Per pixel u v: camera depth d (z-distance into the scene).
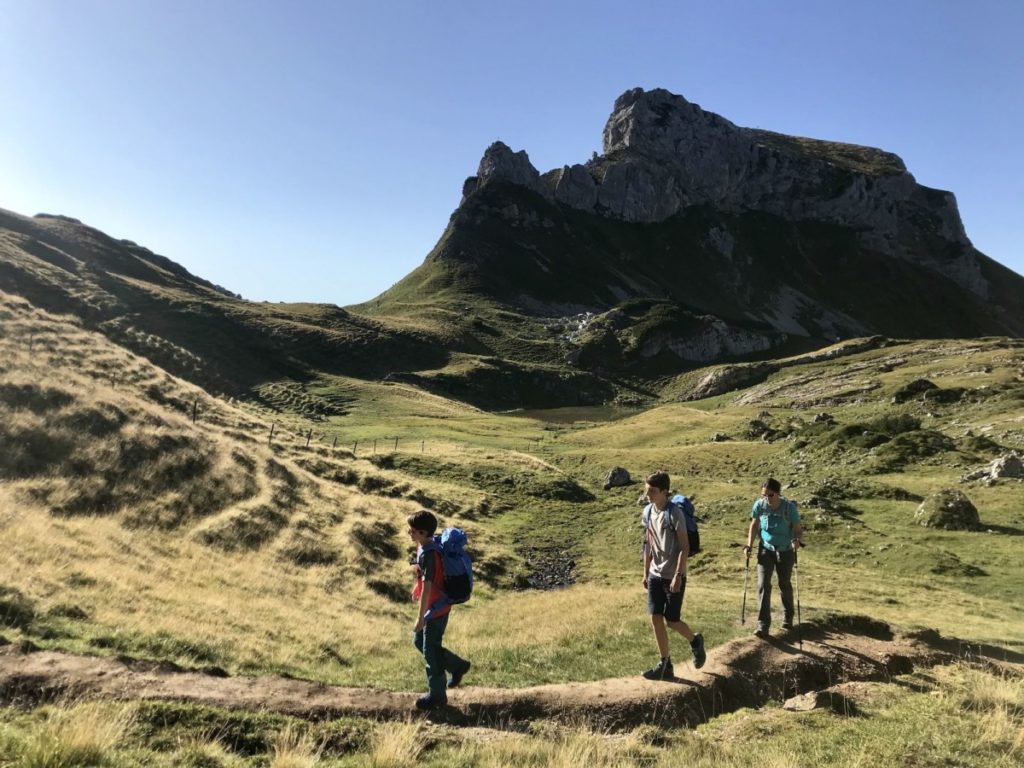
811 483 43.88
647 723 8.38
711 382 141.62
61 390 33.03
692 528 9.40
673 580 9.29
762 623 11.84
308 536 30.69
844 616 13.64
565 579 33.69
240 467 35.69
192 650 13.31
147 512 27.08
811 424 65.69
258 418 60.78
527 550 38.88
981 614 21.03
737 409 101.75
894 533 32.94
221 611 17.78
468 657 14.12
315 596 23.98
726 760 6.85
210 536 27.06
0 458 25.78
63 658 8.51
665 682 9.42
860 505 38.72
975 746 7.29
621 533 40.62
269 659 14.47
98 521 23.66
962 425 58.03
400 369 135.75
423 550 8.27
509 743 6.93
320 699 8.09
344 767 6.23
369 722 7.56
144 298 111.00
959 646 13.57
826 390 104.69
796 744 7.39
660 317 194.00
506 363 154.88
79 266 110.62
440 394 128.00
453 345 162.25
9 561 15.04
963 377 83.44
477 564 33.03
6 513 19.05
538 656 13.55
